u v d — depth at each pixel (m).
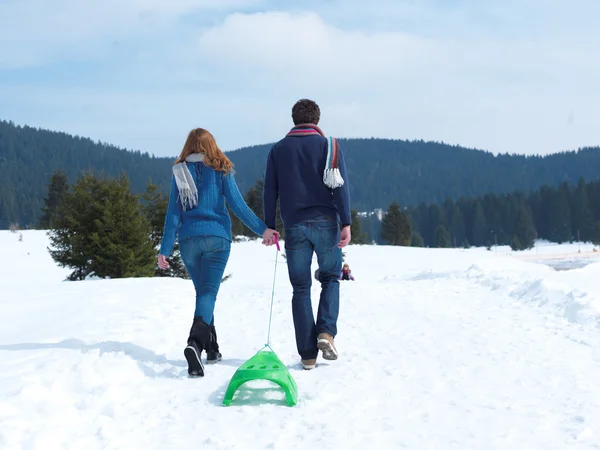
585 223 177.62
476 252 61.72
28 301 8.45
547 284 8.20
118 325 6.27
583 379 4.30
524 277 9.65
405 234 102.00
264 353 4.14
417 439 3.13
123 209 21.61
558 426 3.31
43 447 2.97
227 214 4.91
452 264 42.03
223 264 4.88
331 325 4.84
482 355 5.11
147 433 3.29
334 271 4.96
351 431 3.25
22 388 3.79
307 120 4.95
